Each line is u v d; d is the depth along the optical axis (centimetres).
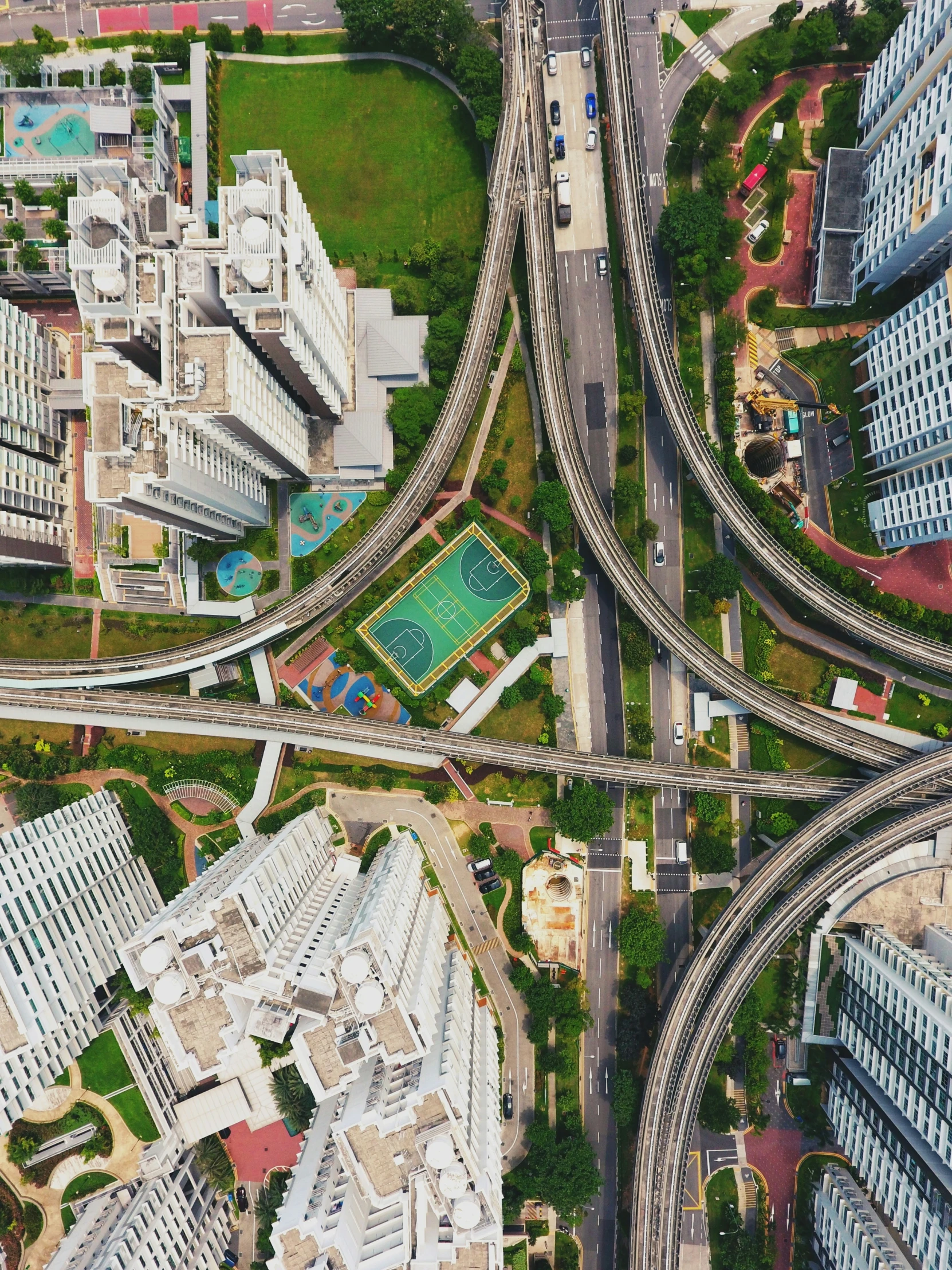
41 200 16500
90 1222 14788
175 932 12288
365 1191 12250
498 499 16838
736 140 16462
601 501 16612
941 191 13025
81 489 17212
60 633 17212
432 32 16100
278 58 16875
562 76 16762
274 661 17062
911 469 15250
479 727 16850
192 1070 12275
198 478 13138
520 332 16850
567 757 16350
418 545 16912
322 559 16912
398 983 12044
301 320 12444
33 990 13725
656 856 16875
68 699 16612
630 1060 16400
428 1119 12031
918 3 13988
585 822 15988
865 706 16612
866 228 15888
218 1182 16050
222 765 16900
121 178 15400
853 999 16000
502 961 16812
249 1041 16300
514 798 16888
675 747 16862
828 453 16562
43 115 16938
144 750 17112
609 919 16762
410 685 16662
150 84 16262
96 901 15612
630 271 16175
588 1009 16575
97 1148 15138
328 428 16650
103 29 17100
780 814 16488
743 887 16050
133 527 16750
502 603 16712
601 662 16925
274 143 16962
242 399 12300
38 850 14538
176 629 17125
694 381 16488
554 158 16850
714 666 16225
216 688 17150
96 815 16338
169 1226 14925
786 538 16075
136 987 12294
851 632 15950
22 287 16812
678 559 16762
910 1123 14125
